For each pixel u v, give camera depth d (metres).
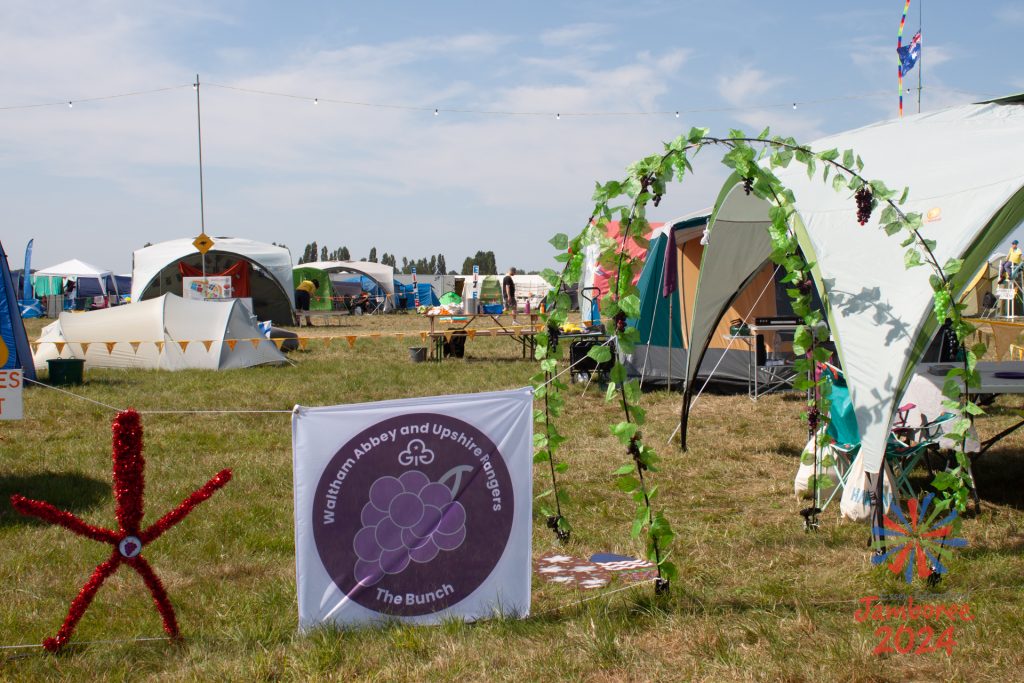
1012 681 3.43
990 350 13.58
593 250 14.33
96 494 6.65
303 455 3.96
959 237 5.08
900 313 5.14
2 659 3.81
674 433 8.92
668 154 4.34
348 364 15.61
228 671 3.65
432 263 90.44
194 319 15.03
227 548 5.43
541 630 4.00
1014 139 5.76
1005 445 8.09
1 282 11.76
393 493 4.04
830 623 4.05
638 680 3.54
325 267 43.16
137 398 11.27
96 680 3.61
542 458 5.20
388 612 4.04
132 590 4.68
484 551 4.14
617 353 4.88
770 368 11.73
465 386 12.66
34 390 11.77
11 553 5.23
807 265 5.06
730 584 4.68
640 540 5.49
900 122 6.94
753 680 3.48
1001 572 4.70
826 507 6.25
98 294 42.22
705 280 8.14
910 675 3.54
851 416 6.24
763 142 4.62
